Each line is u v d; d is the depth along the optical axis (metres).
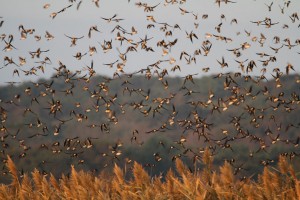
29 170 85.62
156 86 148.25
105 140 95.12
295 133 107.38
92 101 137.25
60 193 24.70
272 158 89.44
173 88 147.50
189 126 32.44
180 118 131.62
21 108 131.88
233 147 93.38
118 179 24.03
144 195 22.56
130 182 24.02
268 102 120.06
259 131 112.62
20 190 24.64
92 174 25.27
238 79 130.12
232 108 123.00
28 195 24.98
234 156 86.75
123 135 122.75
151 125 128.00
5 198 24.88
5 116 34.22
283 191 21.83
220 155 82.31
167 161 96.31
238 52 33.59
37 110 132.12
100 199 22.91
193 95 139.88
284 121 111.81
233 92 34.09
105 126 34.38
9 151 90.12
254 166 80.12
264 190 21.89
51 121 129.00
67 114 135.12
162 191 23.27
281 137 106.62
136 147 101.44
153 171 95.94
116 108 136.62
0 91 137.75
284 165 22.25
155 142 101.88
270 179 22.06
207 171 23.66
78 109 135.12
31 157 86.88
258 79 34.50
